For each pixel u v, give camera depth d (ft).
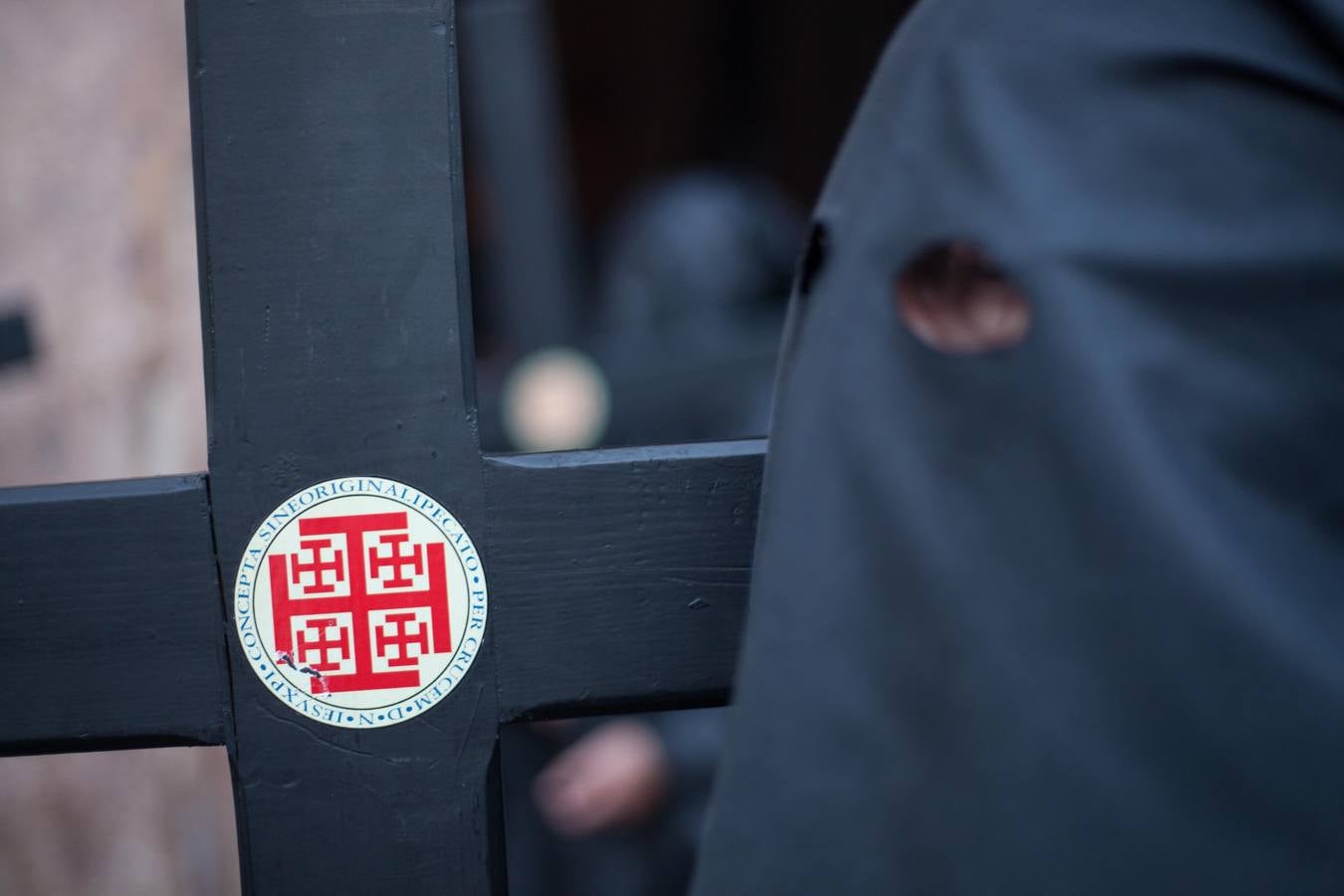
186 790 4.71
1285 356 1.69
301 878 2.56
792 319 2.21
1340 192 1.70
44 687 2.55
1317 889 1.60
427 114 2.50
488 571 2.56
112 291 4.44
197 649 2.55
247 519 2.53
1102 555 1.66
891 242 1.83
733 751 1.87
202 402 4.76
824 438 1.86
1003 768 1.69
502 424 7.87
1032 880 1.68
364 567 2.54
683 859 6.06
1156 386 1.67
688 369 7.69
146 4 4.52
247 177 2.50
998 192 1.73
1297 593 1.65
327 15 2.49
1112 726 1.66
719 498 2.61
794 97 22.58
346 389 2.52
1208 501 1.65
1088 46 1.76
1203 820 1.64
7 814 4.32
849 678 1.81
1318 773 1.60
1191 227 1.71
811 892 1.81
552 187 9.32
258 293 2.51
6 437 4.17
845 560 1.82
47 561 2.54
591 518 2.58
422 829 2.56
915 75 1.90
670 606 2.61
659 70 22.00
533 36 9.21
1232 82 1.73
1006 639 1.70
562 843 6.26
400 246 2.51
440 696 2.56
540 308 9.22
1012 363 1.72
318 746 2.55
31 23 4.25
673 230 8.99
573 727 6.19
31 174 4.25
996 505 1.73
